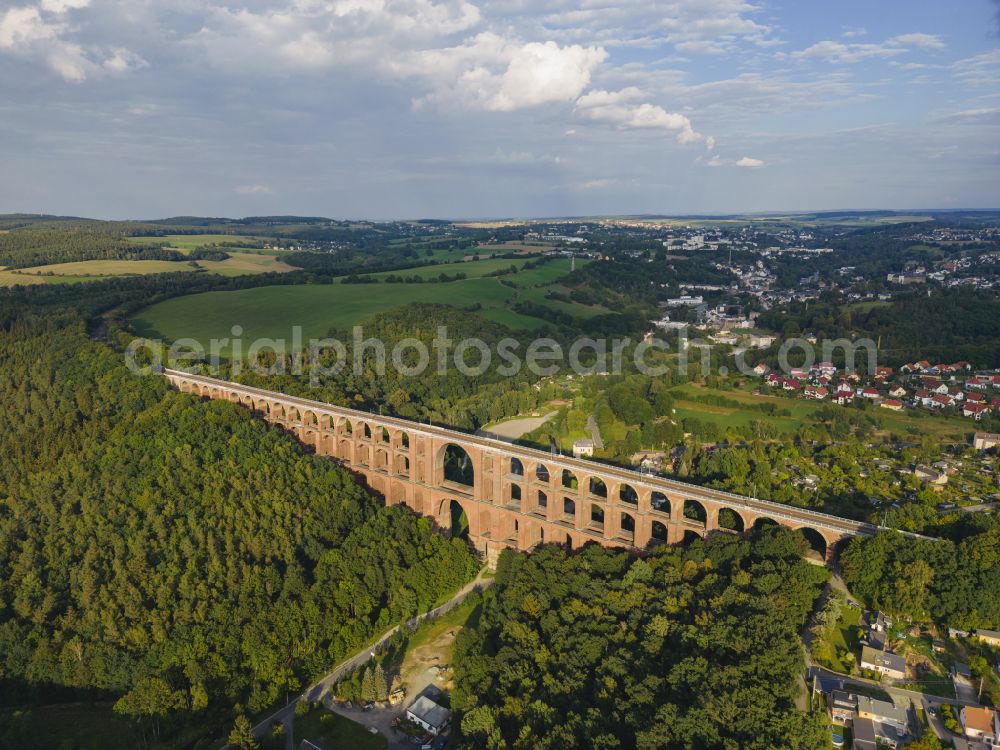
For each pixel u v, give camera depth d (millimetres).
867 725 97375
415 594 162000
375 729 125562
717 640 113625
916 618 119562
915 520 147875
